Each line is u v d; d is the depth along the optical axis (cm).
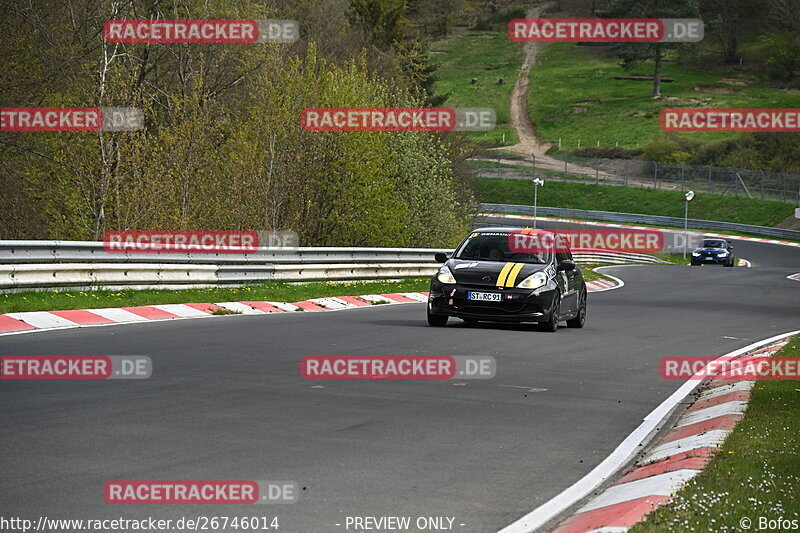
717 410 2327
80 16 8012
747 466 1647
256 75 9569
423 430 2067
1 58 7000
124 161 6831
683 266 13512
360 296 5822
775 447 1819
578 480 1692
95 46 8250
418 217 9962
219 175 7581
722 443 1877
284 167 7794
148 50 9769
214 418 2108
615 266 13425
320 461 1747
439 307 4194
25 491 1488
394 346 3462
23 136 7062
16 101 6981
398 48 19388
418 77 19675
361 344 3494
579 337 4134
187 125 7219
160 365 2839
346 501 1488
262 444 1870
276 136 7762
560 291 4328
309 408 2269
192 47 10412
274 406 2275
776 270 12475
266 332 3809
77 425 1986
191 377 2645
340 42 16688
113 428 1969
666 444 2008
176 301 4725
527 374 2956
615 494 1569
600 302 6631
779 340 4262
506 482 1653
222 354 3122
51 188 7062
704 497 1428
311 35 16200
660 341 4112
